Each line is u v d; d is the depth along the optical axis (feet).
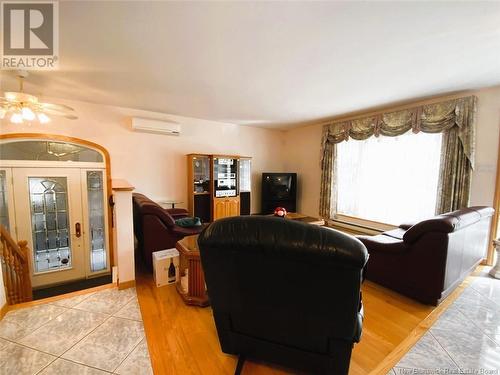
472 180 9.83
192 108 12.89
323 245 3.08
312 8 4.85
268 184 17.20
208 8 4.88
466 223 7.03
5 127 10.11
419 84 9.15
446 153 10.25
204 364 4.78
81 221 12.20
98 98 11.12
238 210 16.16
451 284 7.13
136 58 7.09
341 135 14.67
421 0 4.58
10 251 7.82
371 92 10.09
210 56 6.98
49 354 4.94
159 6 4.81
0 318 5.99
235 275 3.74
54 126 11.07
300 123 16.74
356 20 5.25
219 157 15.03
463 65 7.48
